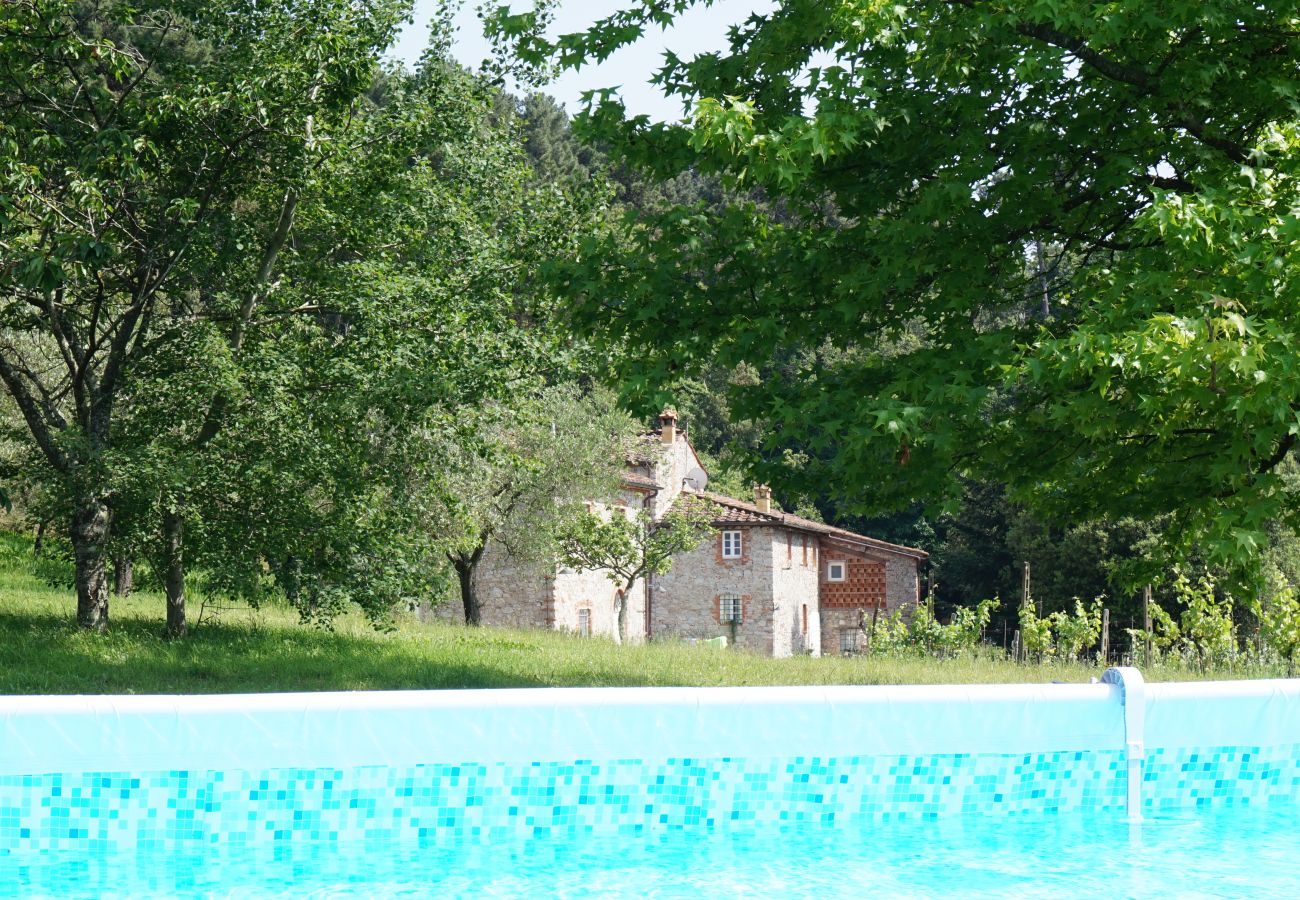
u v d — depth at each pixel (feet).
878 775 20.12
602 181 51.72
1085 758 20.93
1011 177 28.50
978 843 19.88
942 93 28.84
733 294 31.63
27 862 16.96
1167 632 67.10
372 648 48.60
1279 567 118.93
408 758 18.38
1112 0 24.99
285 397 45.11
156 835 17.39
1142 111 28.40
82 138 43.62
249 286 47.85
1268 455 23.68
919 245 28.25
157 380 45.91
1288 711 22.02
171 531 47.67
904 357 28.12
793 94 29.73
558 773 18.98
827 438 26.40
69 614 53.67
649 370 30.50
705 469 191.83
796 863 18.61
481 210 52.70
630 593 133.59
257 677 38.52
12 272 37.09
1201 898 17.10
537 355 47.98
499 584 110.73
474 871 17.94
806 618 153.79
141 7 47.96
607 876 17.84
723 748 19.53
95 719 17.19
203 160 43.75
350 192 50.11
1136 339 20.74
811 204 32.42
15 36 42.09
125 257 45.52
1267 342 21.01
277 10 45.50
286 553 47.67
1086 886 17.57
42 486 47.39
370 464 47.80
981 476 31.27
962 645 79.87
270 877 17.60
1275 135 25.21
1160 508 30.45
